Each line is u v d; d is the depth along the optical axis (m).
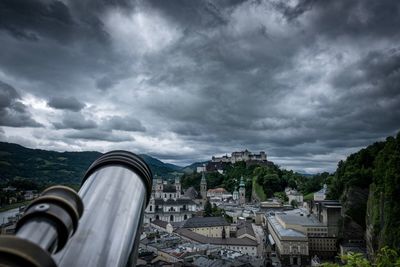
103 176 6.05
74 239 4.77
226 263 102.38
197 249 125.69
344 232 138.62
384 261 12.87
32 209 3.30
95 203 5.45
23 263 2.39
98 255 4.67
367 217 122.31
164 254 119.44
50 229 3.21
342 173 169.75
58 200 3.42
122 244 5.05
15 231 3.32
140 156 6.96
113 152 6.72
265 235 174.62
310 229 145.00
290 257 135.00
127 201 5.72
